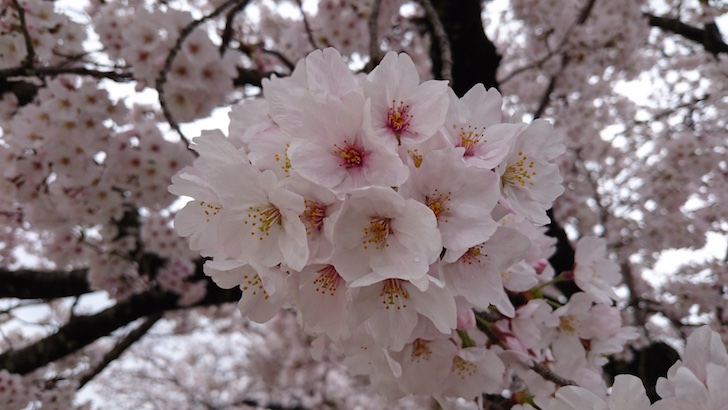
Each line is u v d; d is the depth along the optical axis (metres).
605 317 0.22
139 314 0.50
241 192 0.14
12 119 0.40
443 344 0.18
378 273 0.14
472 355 0.18
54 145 0.37
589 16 0.57
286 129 0.15
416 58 0.55
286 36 0.54
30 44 0.31
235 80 0.46
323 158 0.14
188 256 0.49
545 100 0.57
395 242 0.14
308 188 0.14
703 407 0.12
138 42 0.35
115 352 0.57
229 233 0.15
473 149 0.16
